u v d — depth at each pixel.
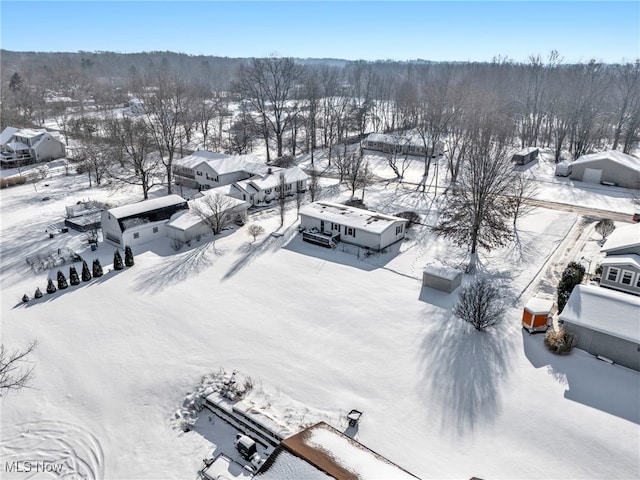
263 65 91.56
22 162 76.19
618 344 24.23
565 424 20.58
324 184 62.66
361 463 15.40
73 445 20.88
